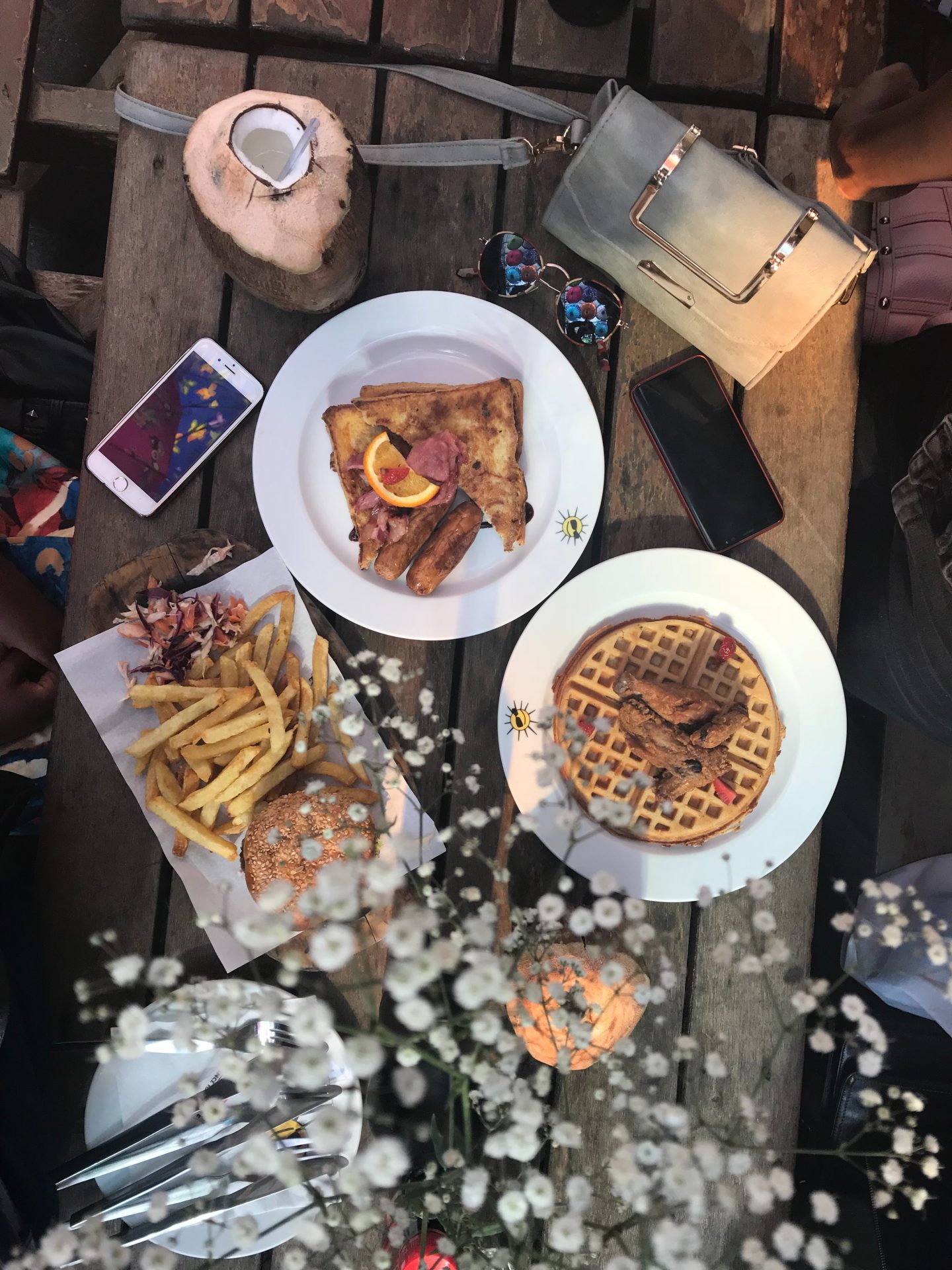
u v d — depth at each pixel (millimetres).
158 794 790
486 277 838
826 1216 550
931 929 587
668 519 853
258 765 769
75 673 810
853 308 857
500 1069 566
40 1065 778
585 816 788
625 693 791
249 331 850
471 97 854
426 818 803
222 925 565
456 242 856
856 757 1165
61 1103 801
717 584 808
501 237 838
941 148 755
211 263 852
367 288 852
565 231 799
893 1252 836
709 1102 805
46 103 959
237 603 815
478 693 836
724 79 873
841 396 857
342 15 871
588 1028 571
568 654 813
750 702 805
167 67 852
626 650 806
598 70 872
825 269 731
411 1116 771
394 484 801
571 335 845
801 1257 781
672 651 806
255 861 721
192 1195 656
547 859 820
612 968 556
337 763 822
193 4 869
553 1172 790
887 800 1159
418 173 855
